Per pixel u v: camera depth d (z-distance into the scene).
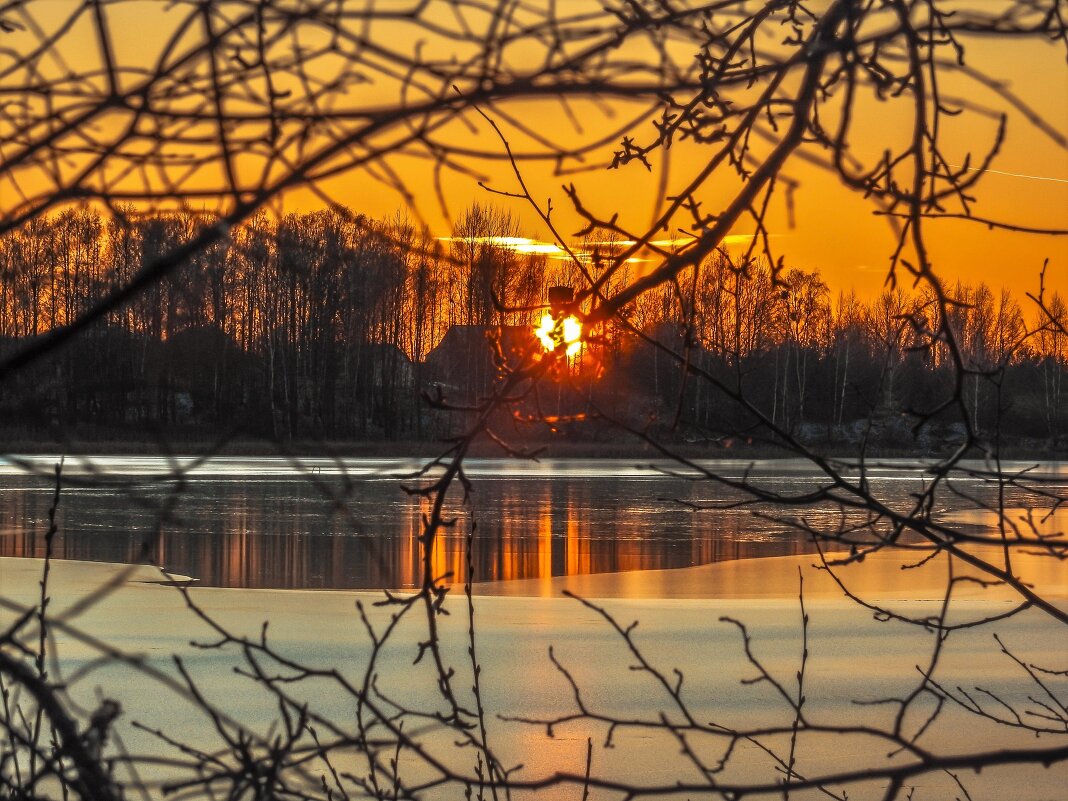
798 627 30.50
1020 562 41.38
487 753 5.82
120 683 22.61
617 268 5.02
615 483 84.69
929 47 4.42
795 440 5.78
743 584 38.00
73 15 3.65
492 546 47.16
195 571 38.56
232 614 30.72
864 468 5.77
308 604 32.62
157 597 33.16
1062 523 49.34
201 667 24.30
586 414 5.43
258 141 3.66
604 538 50.38
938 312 5.10
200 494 69.38
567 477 92.06
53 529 6.35
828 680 24.66
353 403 102.75
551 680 24.30
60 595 32.88
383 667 25.08
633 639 28.70
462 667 25.38
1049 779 18.02
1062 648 27.66
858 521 56.53
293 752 5.61
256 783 5.32
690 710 22.17
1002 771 18.45
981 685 24.06
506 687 23.62
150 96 3.63
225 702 21.41
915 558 43.03
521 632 29.41
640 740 20.08
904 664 26.09
